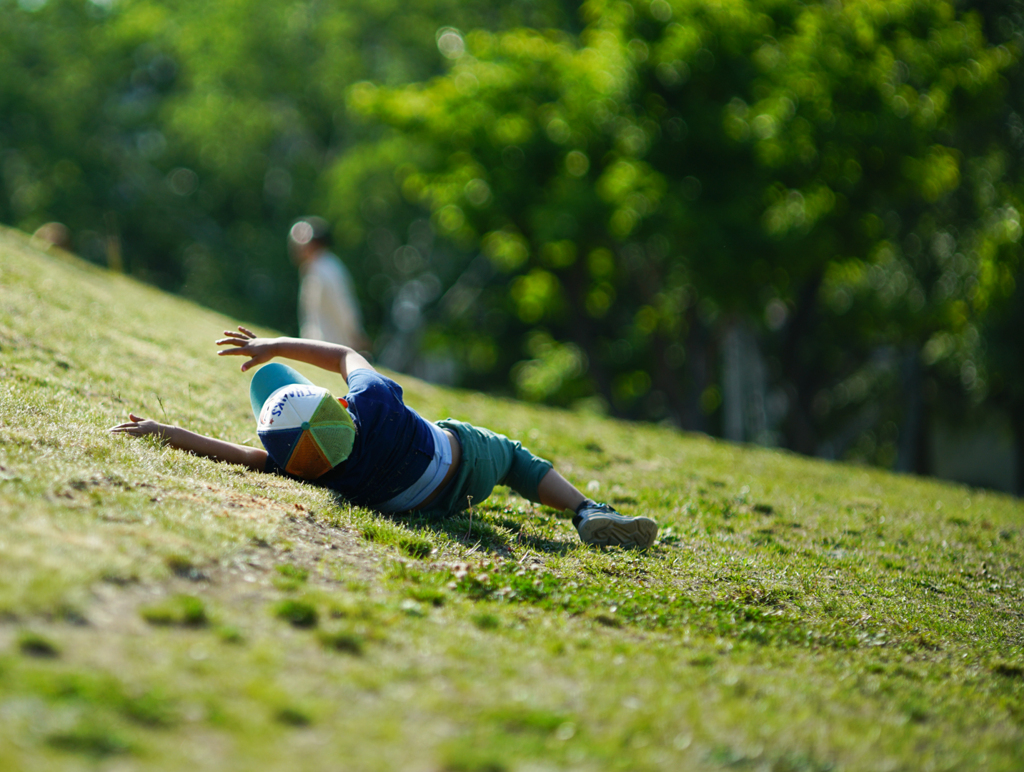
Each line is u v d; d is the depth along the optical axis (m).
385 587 3.86
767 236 18.41
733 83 18.95
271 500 4.64
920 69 19.09
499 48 20.98
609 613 4.14
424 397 10.97
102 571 3.13
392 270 34.03
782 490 8.97
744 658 3.81
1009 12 20.62
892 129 18.39
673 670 3.44
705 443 11.91
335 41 29.34
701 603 4.58
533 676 3.15
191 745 2.35
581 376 27.83
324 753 2.41
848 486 9.98
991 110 19.88
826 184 19.22
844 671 3.85
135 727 2.37
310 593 3.49
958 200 22.28
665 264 20.34
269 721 2.52
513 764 2.47
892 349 27.88
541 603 4.11
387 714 2.67
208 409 7.09
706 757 2.69
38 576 2.94
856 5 18.86
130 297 12.20
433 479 5.24
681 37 18.55
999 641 4.82
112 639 2.77
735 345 25.17
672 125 19.05
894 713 3.38
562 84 20.25
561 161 20.30
